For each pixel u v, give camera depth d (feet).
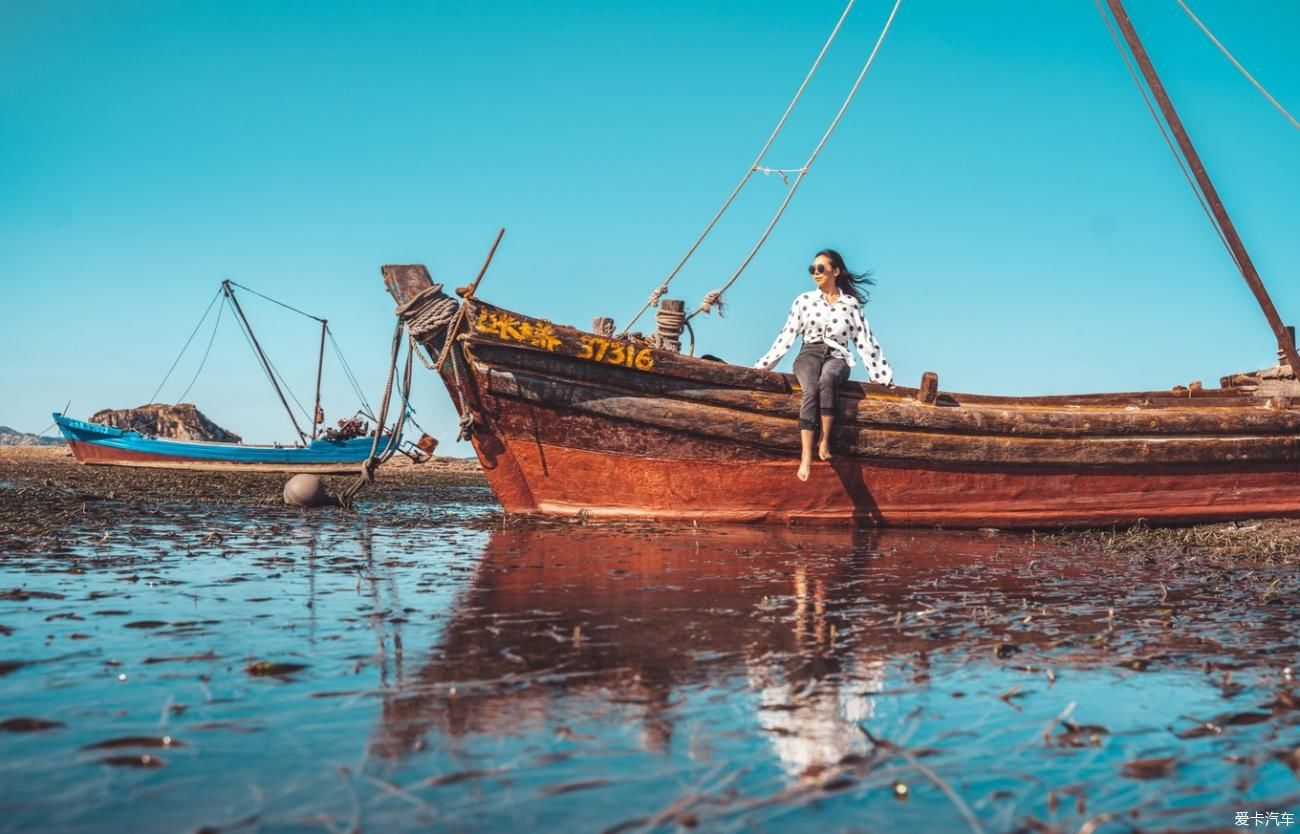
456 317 28.25
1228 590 16.28
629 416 28.43
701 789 6.28
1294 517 33.35
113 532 21.36
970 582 16.78
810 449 28.53
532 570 16.75
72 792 5.96
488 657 9.83
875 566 18.86
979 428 30.09
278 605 12.48
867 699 8.62
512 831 5.54
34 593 12.86
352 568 16.37
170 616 11.55
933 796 6.30
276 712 7.73
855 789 6.38
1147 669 10.03
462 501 39.73
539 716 7.82
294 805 5.84
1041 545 25.20
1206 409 32.83
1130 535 28.81
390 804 5.89
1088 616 13.32
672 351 28.71
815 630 11.77
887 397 29.89
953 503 30.60
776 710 8.16
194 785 6.13
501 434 29.12
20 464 80.59
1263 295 31.89
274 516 27.58
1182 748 7.39
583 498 29.66
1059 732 7.74
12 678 8.57
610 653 10.18
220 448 82.99
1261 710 8.47
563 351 28.12
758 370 29.19
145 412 130.93
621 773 6.55
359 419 85.71
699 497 29.30
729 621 12.23
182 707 7.77
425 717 7.70
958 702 8.59
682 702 8.35
